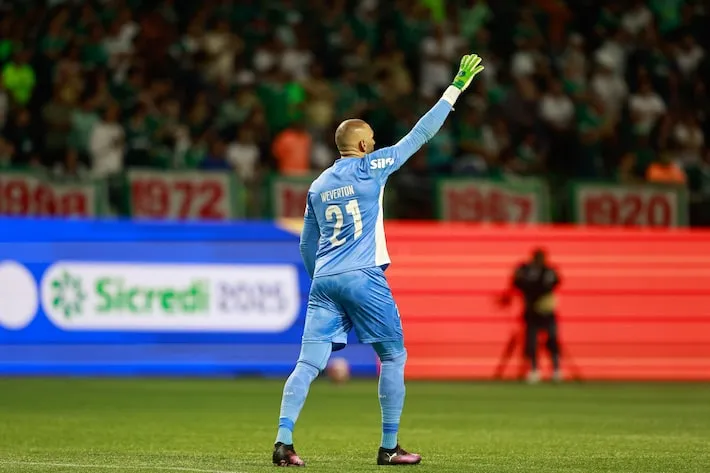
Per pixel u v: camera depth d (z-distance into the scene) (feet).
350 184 90.12
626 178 267.18
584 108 274.36
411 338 237.25
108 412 153.99
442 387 214.48
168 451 105.60
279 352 227.40
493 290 241.14
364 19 282.77
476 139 261.85
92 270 220.02
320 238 91.45
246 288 226.58
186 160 241.55
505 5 297.33
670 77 291.58
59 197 225.15
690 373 245.86
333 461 96.53
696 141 280.10
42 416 147.13
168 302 222.89
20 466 90.53
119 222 222.48
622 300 245.24
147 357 221.25
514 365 240.73
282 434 90.17
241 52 270.26
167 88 256.11
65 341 218.18
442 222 242.58
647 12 303.27
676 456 103.65
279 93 255.09
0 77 256.73
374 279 89.92
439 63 274.16
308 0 283.59
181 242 224.74
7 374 215.51
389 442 92.94
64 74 249.96
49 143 241.14
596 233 247.50
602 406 173.47
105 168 239.91
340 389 204.33
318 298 90.79
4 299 215.92
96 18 267.18
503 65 287.28
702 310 248.11
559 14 299.17
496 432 130.82
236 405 166.91
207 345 223.92
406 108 262.26
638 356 244.22
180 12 278.87
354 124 92.68
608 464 96.58
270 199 234.79
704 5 306.96
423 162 251.19
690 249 249.96
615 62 293.23
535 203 246.68
